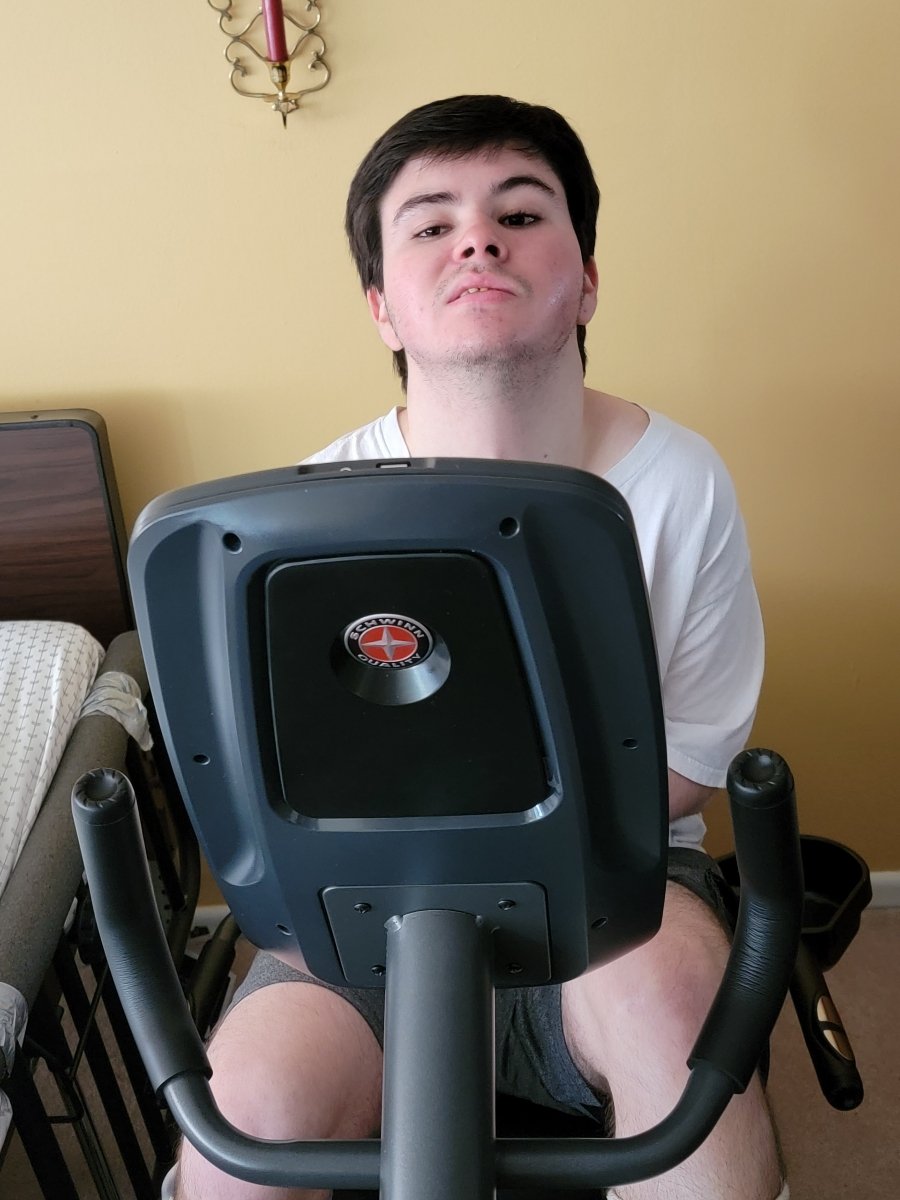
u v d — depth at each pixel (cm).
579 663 58
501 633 56
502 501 52
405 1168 60
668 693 128
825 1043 109
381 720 59
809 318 163
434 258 107
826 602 183
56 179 154
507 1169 64
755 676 131
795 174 155
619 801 63
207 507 54
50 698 142
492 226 105
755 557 180
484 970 66
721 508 124
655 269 161
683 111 152
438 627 56
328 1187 67
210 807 66
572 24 148
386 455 128
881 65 150
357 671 58
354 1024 110
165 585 57
